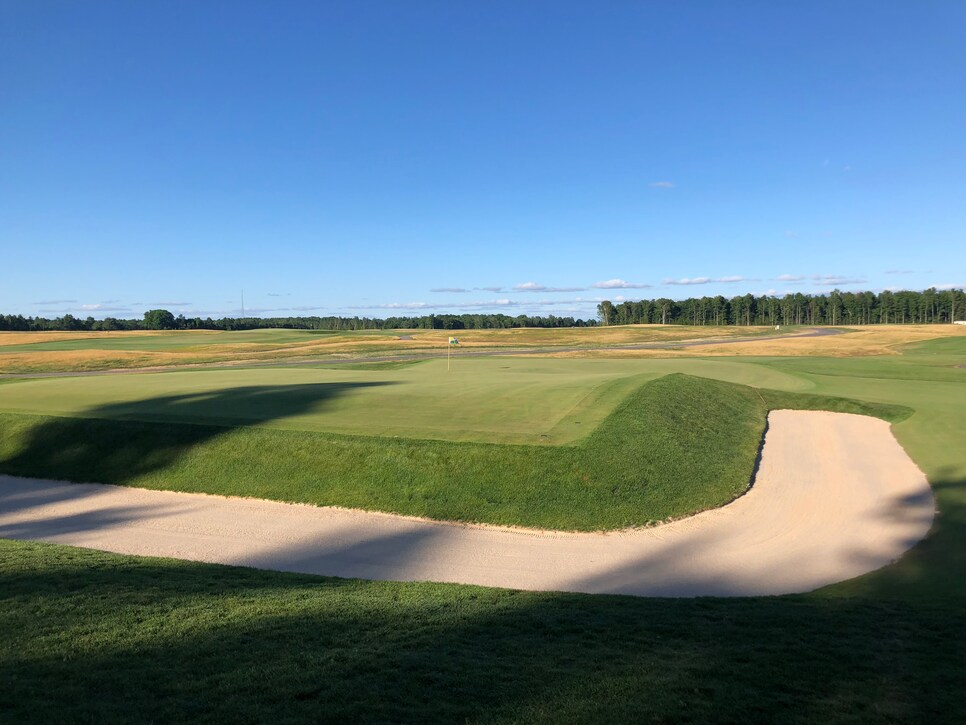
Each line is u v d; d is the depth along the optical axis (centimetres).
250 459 1755
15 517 1512
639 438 1812
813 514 1510
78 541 1345
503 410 2117
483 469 1588
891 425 2578
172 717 516
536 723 523
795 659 688
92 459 1880
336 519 1466
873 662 682
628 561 1230
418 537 1352
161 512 1530
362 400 2336
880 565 1202
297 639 714
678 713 546
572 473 1559
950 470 1844
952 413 2677
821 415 2811
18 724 496
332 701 552
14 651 657
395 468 1628
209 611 816
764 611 909
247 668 623
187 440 1877
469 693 577
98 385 2892
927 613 886
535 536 1358
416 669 628
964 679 638
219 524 1443
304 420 1995
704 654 700
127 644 685
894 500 1603
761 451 2133
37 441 2005
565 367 4322
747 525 1434
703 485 1648
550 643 732
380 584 1047
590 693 582
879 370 4309
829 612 899
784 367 4478
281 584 1015
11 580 916
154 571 1044
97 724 501
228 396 2475
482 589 1024
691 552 1277
